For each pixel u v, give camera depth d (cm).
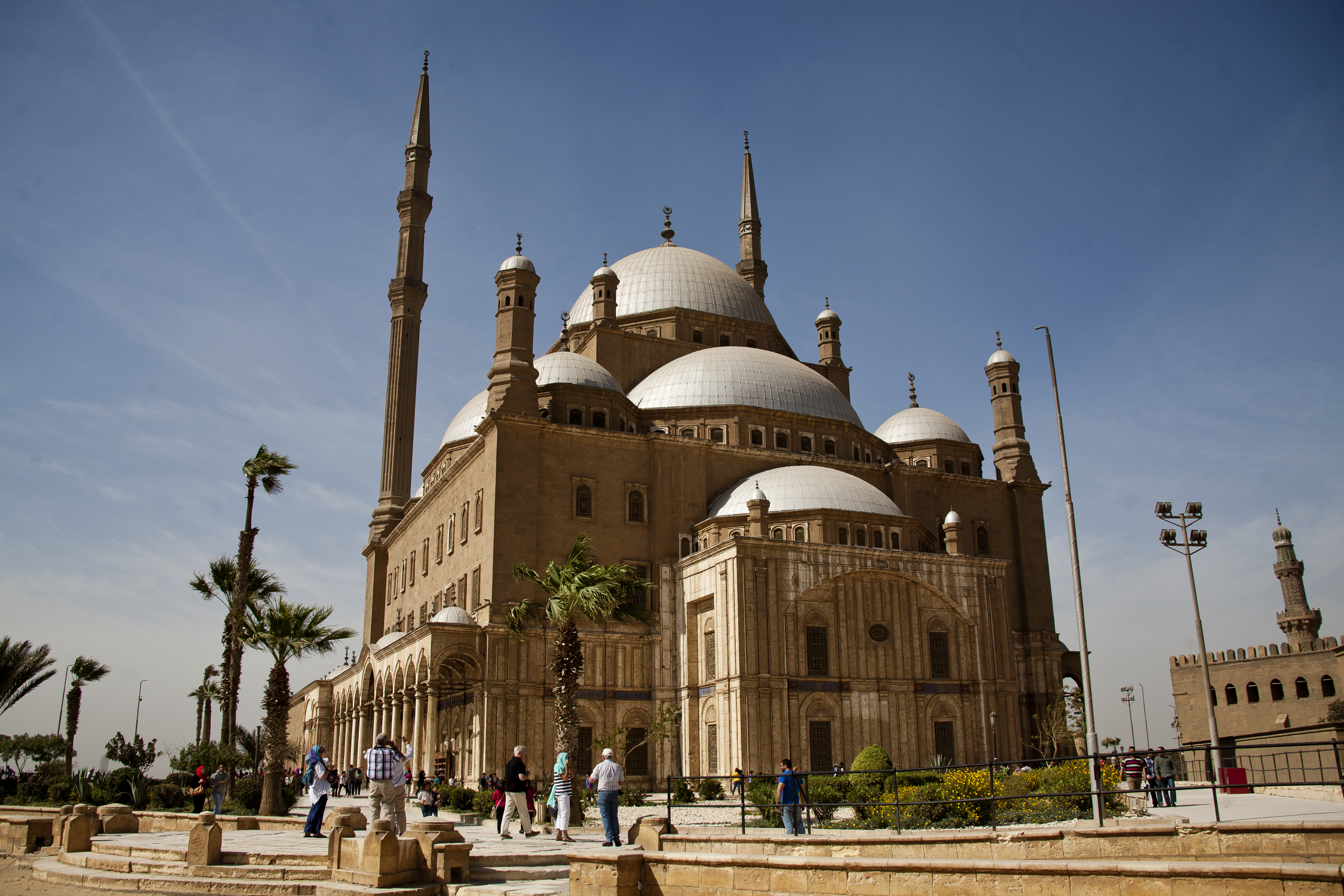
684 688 5238
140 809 4472
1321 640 7056
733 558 4919
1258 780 5366
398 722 5694
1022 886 1565
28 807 4159
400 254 8362
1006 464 7194
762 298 8794
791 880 1744
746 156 9194
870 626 5147
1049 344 3094
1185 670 7738
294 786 5978
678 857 1853
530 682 5050
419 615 6738
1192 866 1439
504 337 5653
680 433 6312
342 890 2012
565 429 5559
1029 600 6806
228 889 2166
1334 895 1334
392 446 8081
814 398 6688
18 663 5944
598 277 7025
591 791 2727
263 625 4309
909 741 5044
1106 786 2831
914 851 2169
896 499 6556
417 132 8544
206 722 6988
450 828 2231
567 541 5444
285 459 4609
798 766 4778
